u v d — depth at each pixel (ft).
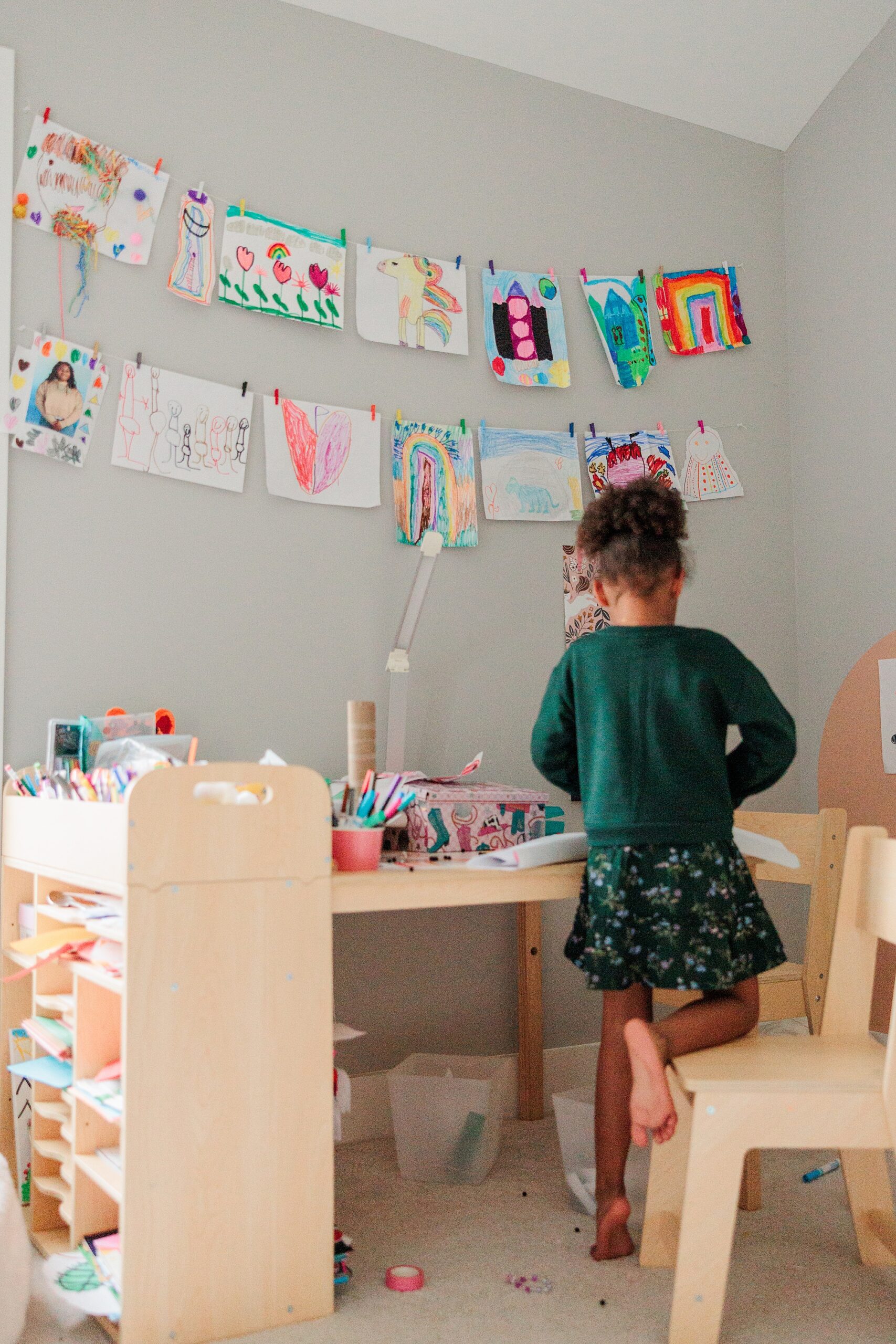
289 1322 4.42
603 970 4.72
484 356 7.87
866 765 8.36
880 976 8.00
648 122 8.73
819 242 8.92
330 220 7.36
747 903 4.97
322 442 7.16
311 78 7.38
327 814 4.65
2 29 6.30
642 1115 4.26
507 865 5.10
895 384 8.18
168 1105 4.25
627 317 8.39
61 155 6.39
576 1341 4.27
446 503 7.55
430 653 7.48
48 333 6.31
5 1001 5.68
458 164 7.89
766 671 8.89
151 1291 4.17
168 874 4.29
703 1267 4.13
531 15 7.79
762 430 9.01
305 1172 4.51
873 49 8.43
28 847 5.49
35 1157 5.20
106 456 6.46
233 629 6.81
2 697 6.07
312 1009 4.58
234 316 6.95
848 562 8.57
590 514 5.48
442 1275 4.87
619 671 5.13
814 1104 4.17
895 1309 4.56
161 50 6.83
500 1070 6.34
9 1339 4.11
